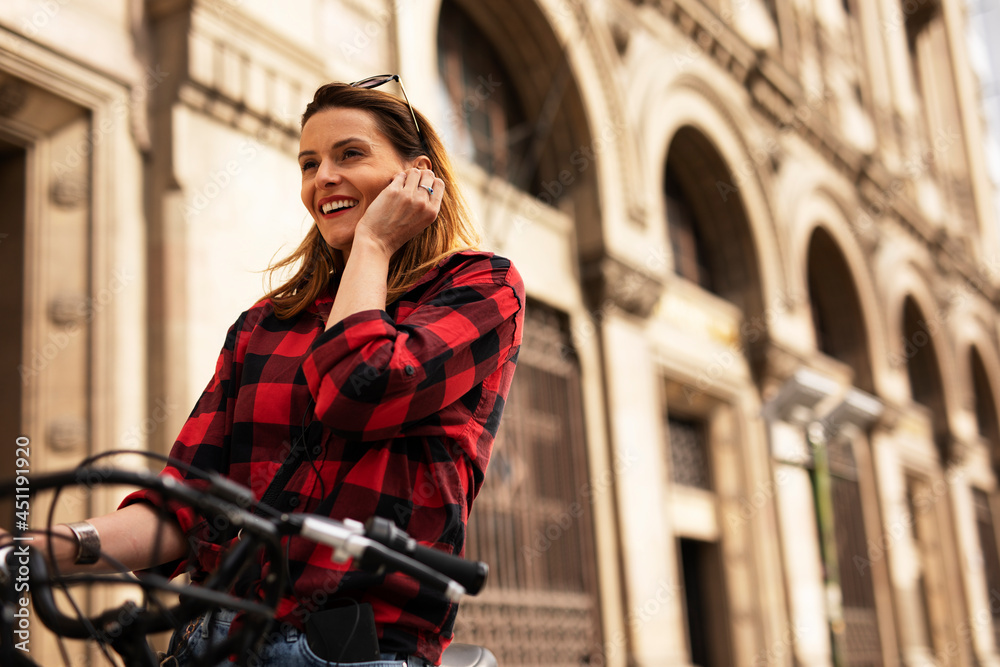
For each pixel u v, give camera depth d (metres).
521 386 8.28
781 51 14.36
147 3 5.51
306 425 1.33
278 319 1.48
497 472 7.76
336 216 1.49
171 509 1.31
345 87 1.55
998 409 20.61
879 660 13.51
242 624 1.12
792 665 11.19
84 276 4.92
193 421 1.46
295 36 6.09
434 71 7.48
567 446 8.62
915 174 18.50
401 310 1.42
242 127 5.64
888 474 14.88
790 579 11.43
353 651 1.17
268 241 5.64
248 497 1.05
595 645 8.22
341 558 1.05
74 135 5.05
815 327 15.13
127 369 4.95
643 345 9.65
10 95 4.76
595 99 9.64
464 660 1.48
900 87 19.30
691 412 11.40
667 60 10.98
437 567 1.09
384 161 1.50
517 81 9.73
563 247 9.19
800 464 7.65
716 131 11.84
